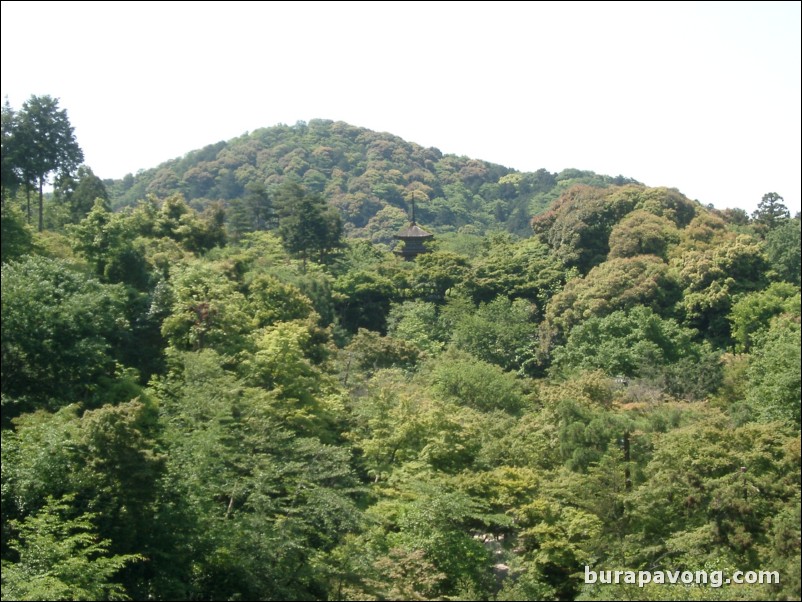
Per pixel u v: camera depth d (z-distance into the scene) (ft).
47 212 224.12
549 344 217.56
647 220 245.04
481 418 149.28
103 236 164.96
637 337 195.52
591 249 256.32
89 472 91.50
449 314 236.63
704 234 237.45
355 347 200.34
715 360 175.32
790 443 109.81
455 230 499.92
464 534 109.60
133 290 154.81
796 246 216.33
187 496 100.53
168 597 92.02
